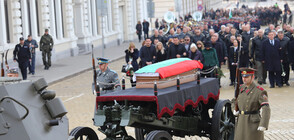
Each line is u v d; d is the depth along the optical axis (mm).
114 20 40844
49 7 29125
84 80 21328
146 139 7949
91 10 36188
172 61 9477
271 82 18234
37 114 5758
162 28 36812
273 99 15781
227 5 113562
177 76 8758
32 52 22875
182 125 9062
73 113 14266
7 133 5172
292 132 11219
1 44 23281
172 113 8289
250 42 18562
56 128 5973
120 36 41375
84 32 34000
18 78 6086
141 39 46062
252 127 8242
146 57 17422
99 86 9344
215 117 9414
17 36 25234
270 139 10641
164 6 58938
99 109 8422
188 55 17031
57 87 19547
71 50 31547
